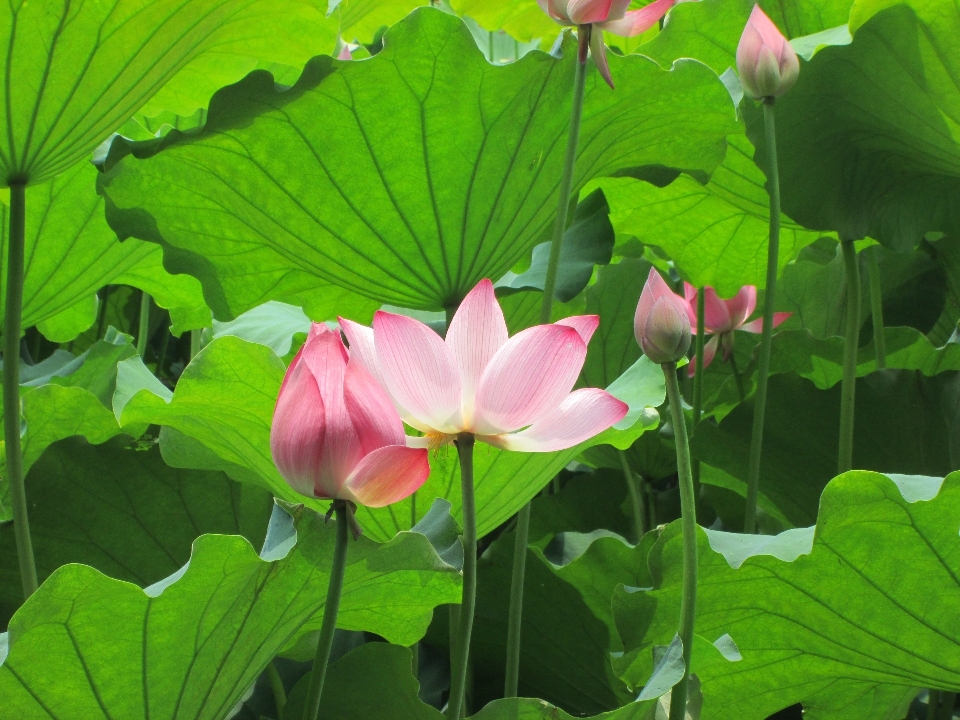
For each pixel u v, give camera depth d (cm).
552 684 227
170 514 222
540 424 182
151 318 358
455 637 213
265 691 223
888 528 192
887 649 202
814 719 216
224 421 209
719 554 198
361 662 203
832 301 311
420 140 212
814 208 239
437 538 193
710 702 213
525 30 325
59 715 181
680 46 245
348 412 174
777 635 205
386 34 204
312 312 238
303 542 183
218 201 221
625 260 272
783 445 238
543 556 218
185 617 180
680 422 188
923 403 235
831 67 229
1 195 228
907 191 246
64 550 219
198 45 213
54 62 201
